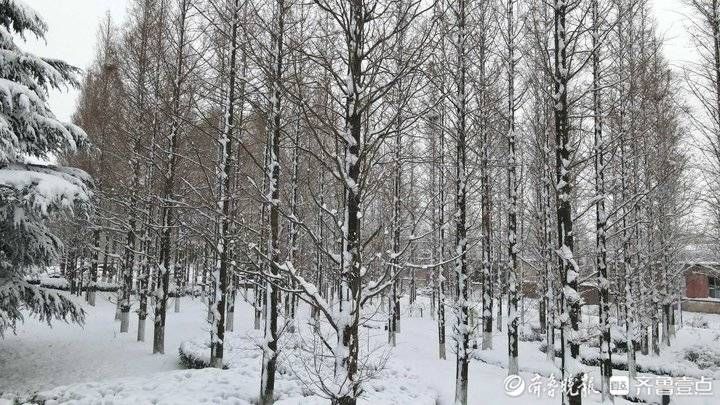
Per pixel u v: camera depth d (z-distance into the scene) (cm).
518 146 1597
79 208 1098
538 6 966
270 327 825
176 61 1259
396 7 496
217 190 1098
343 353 450
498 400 1152
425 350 1895
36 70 1167
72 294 2747
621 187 1355
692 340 2077
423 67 521
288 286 536
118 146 1789
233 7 750
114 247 2672
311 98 576
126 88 1695
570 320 750
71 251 2666
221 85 835
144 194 1631
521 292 2230
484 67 1255
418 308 3447
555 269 1494
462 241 1039
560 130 783
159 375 1072
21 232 1138
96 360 1432
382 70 493
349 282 461
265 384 810
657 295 1883
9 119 1058
